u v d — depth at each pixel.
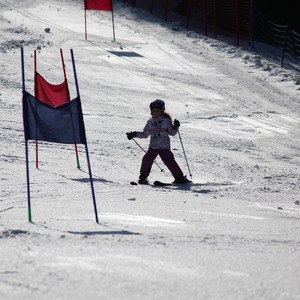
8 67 100.44
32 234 20.52
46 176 41.06
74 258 16.17
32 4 161.25
